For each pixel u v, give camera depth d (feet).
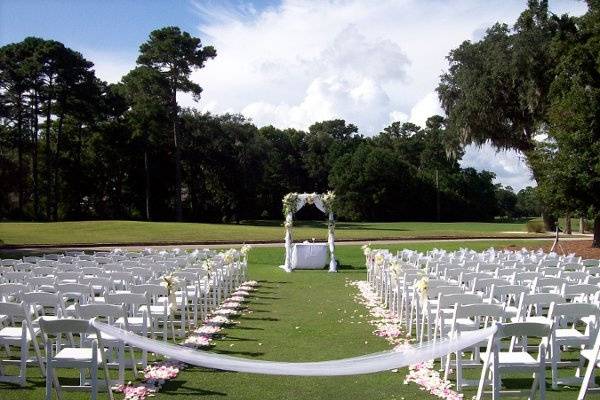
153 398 21.52
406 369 25.40
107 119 185.47
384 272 44.37
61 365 19.80
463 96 121.80
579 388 22.62
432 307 30.53
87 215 194.29
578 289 25.95
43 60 166.09
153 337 26.40
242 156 213.05
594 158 70.18
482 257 48.78
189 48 178.60
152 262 43.93
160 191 197.88
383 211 245.65
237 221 207.72
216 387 22.82
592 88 76.33
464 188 259.60
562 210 74.08
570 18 94.02
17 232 114.32
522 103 110.01
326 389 22.57
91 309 21.65
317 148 272.51
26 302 24.62
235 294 48.83
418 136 293.23
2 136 175.22
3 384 23.21
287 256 69.51
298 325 35.47
